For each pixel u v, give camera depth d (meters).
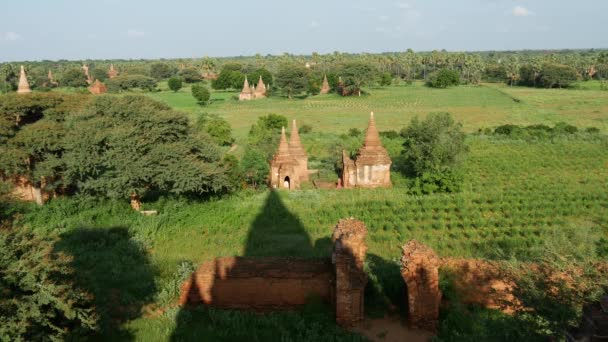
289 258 22.44
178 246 30.80
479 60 199.12
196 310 20.86
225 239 32.28
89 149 37.16
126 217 36.41
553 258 17.69
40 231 31.59
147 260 27.05
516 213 38.41
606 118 103.50
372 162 48.47
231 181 43.97
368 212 38.00
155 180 37.94
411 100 143.50
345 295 19.52
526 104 126.75
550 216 38.28
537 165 59.88
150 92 173.50
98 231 31.03
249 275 21.02
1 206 27.19
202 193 42.44
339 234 20.72
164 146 38.34
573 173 55.94
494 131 86.75
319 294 20.97
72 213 37.41
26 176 40.16
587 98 135.00
